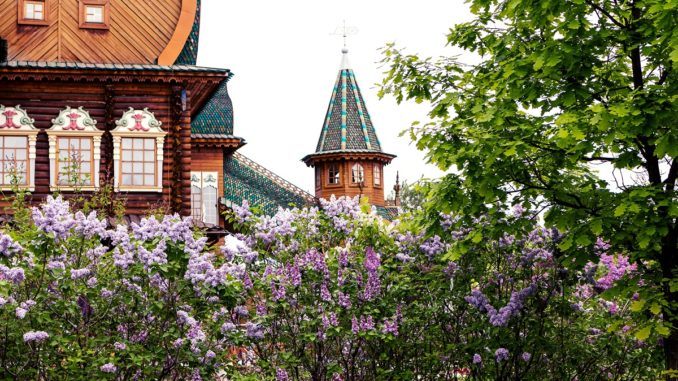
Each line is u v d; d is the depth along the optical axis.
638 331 11.25
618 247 12.02
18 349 10.48
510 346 13.16
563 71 11.91
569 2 11.40
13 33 23.64
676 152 10.61
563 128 10.84
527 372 13.59
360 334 11.84
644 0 11.34
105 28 24.05
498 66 12.75
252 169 42.44
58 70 22.42
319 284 12.62
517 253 13.57
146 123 23.08
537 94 11.98
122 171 22.89
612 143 11.38
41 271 10.57
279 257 13.18
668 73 12.20
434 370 13.71
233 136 36.19
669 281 11.10
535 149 12.11
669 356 11.71
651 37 11.66
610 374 14.30
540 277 13.59
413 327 13.47
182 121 23.14
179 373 11.31
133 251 10.88
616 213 10.96
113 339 10.87
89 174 21.19
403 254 13.57
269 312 12.45
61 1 23.97
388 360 13.43
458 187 12.29
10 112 22.61
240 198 39.97
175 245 10.98
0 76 22.31
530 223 12.46
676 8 10.36
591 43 11.69
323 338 12.24
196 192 36.09
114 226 20.77
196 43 26.03
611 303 13.91
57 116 22.83
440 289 13.53
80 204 21.94
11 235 11.21
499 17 12.76
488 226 12.45
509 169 12.06
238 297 11.96
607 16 12.45
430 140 12.26
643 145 12.09
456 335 13.61
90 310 10.78
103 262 11.63
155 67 22.70
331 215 13.77
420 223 12.99
